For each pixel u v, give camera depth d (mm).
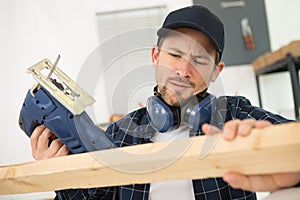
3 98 2951
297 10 3107
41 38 3004
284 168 414
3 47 2975
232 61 3090
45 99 655
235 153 426
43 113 655
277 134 408
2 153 2918
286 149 398
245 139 426
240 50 3094
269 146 404
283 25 3107
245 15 3107
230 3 3096
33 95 679
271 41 3100
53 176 543
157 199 859
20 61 2982
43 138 688
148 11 2980
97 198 912
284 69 2758
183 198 848
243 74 3084
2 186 608
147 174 482
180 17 791
